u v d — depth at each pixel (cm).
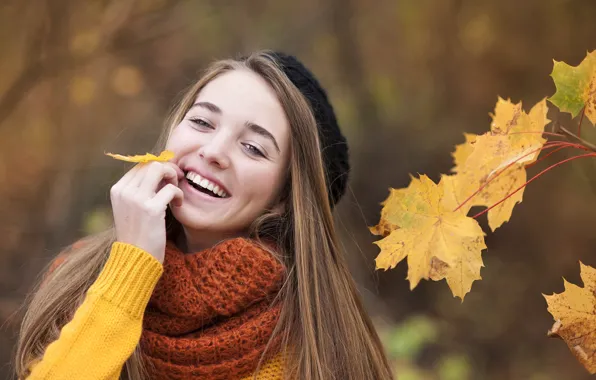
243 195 166
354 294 180
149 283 150
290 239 177
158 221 155
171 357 156
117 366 143
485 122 586
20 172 459
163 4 443
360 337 174
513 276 556
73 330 143
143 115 528
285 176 176
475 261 133
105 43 427
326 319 169
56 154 472
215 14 574
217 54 585
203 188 168
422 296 551
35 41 398
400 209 139
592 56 128
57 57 407
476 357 522
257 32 611
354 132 610
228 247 160
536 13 562
